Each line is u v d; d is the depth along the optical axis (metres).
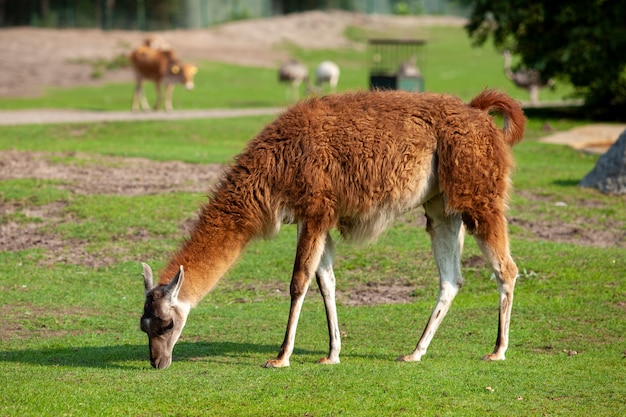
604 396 9.80
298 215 11.20
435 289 16.61
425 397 9.66
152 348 10.97
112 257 18.62
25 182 23.16
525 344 12.55
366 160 11.05
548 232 20.56
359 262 18.11
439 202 11.58
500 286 11.27
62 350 12.38
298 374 10.61
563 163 29.88
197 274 11.21
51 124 34.84
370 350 12.42
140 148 29.55
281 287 16.91
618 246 19.45
